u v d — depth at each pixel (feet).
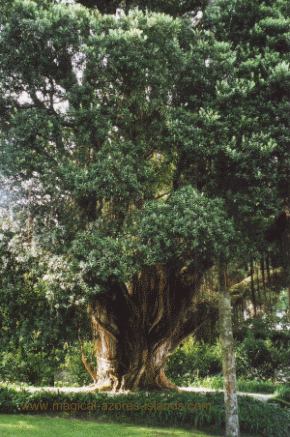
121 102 31.65
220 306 30.89
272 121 30.96
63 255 29.68
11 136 30.04
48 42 30.71
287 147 30.01
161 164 33.12
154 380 38.70
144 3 36.76
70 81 30.99
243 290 52.85
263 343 55.98
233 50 33.65
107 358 38.70
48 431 27.17
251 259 39.52
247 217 32.09
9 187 30.81
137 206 31.40
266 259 43.86
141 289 38.22
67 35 30.53
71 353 37.22
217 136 29.96
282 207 32.48
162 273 35.91
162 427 30.86
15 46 30.81
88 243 28.86
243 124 29.84
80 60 30.96
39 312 31.24
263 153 28.78
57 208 30.45
